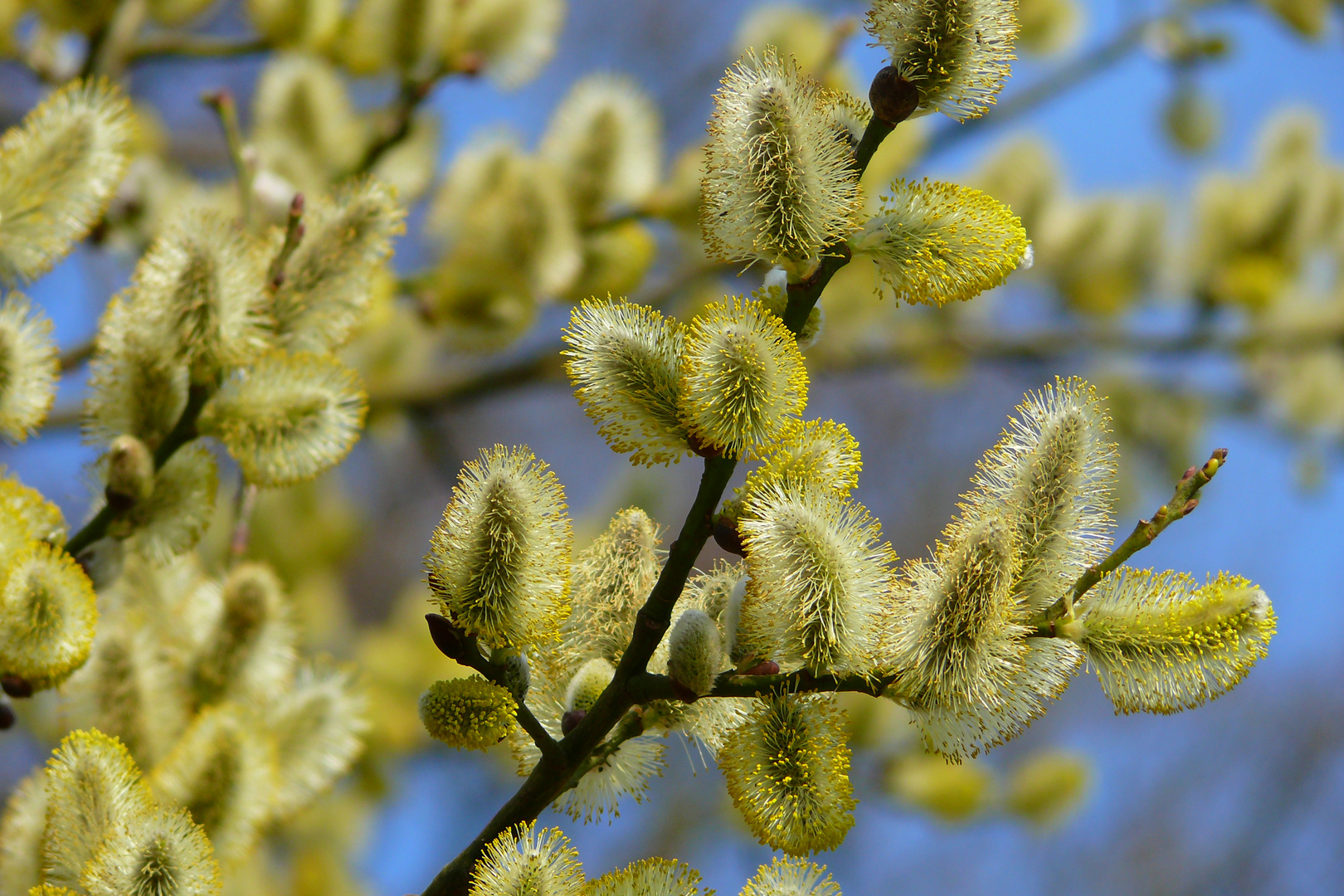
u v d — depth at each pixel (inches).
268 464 40.7
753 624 38.4
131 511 40.6
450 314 60.9
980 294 38.6
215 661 41.9
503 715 38.3
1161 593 38.5
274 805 41.3
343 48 63.6
